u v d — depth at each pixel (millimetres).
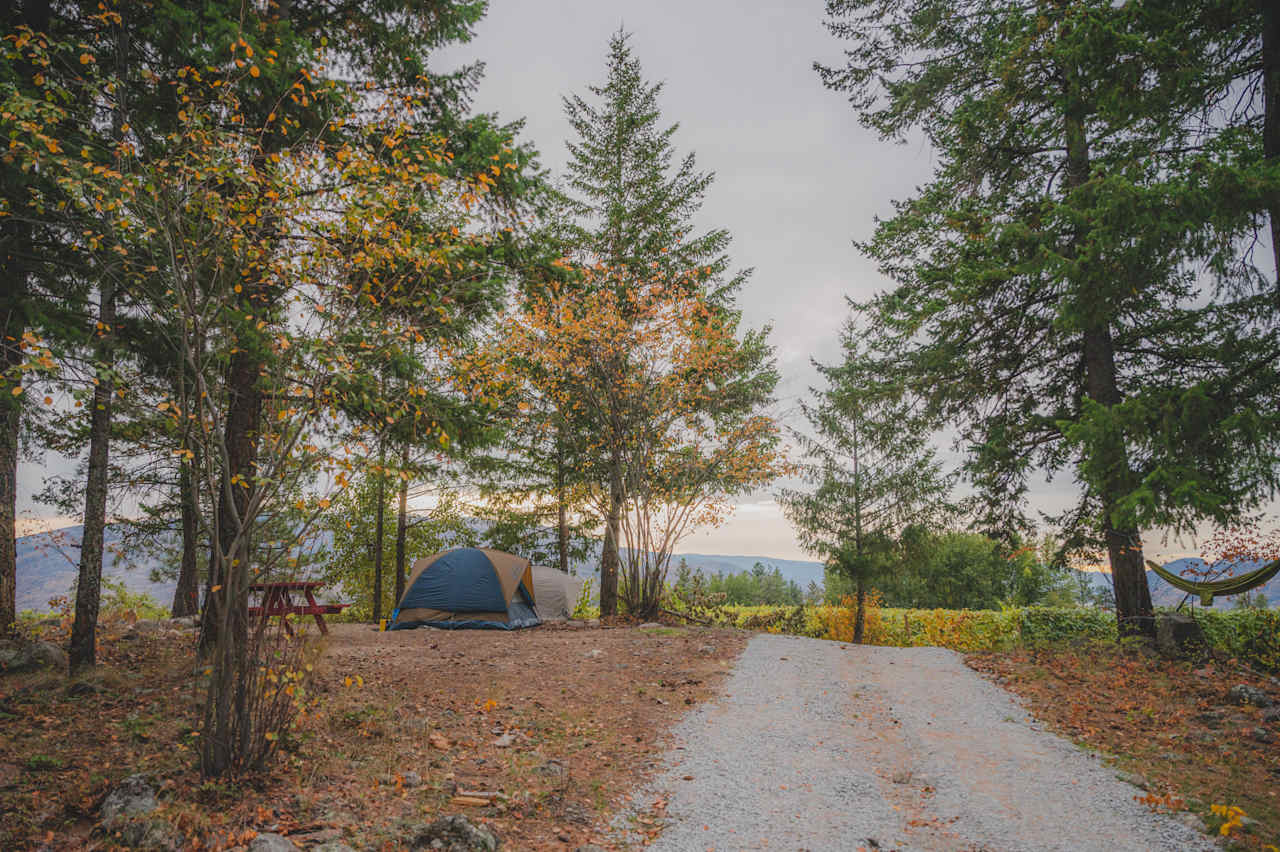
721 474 16688
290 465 5570
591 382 16312
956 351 13812
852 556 20969
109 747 5684
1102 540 12727
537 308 15211
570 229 18625
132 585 17422
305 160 6359
